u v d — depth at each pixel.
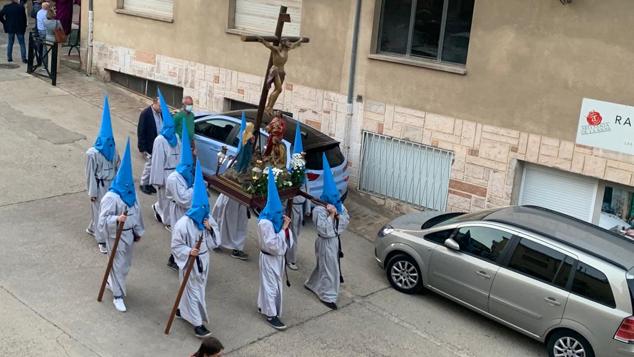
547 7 11.91
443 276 10.53
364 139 14.68
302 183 10.55
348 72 14.57
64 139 15.16
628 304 8.70
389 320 10.25
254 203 9.84
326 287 10.41
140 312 9.40
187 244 8.91
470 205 13.39
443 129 13.49
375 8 14.03
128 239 9.27
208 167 13.59
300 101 15.48
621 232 11.96
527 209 10.93
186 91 17.78
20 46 19.78
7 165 13.48
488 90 12.80
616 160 11.66
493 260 9.97
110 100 18.25
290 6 15.65
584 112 11.84
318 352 9.12
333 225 10.22
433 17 13.55
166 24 17.78
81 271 10.16
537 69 12.20
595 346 8.91
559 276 9.33
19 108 16.50
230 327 9.41
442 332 10.10
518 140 12.62
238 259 11.48
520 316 9.66
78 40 21.27
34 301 9.20
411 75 13.73
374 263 12.20
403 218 11.79
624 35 11.27
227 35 16.64
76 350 8.31
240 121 13.30
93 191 10.84
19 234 11.02
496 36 12.55
